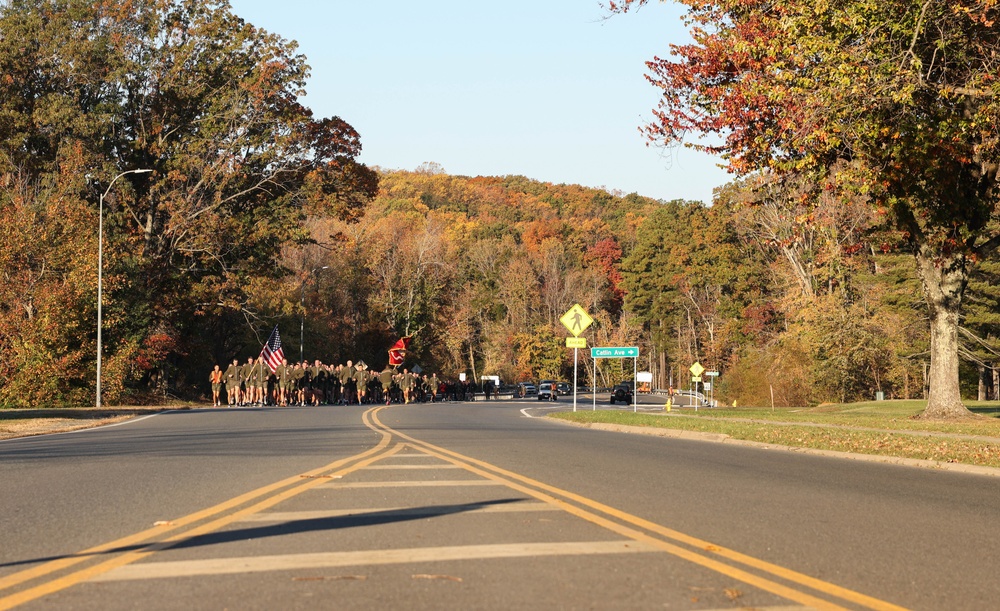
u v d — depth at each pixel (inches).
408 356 3649.1
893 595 249.0
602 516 366.3
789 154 965.8
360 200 2327.8
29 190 1969.7
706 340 4234.7
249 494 417.7
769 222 2672.2
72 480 471.5
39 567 269.7
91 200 2037.4
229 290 2273.6
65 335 1609.3
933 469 641.6
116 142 2098.9
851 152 911.0
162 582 251.8
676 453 689.6
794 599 239.3
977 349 2289.6
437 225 4918.8
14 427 1018.1
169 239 2181.3
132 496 413.1
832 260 1272.1
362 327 3545.8
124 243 2050.9
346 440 753.0
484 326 4800.7
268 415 1256.2
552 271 5113.2
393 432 865.5
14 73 1988.2
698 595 241.8
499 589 245.9
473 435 837.2
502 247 5300.2
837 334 2181.3
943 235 1047.0
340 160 2228.1
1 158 1935.3
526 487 448.8
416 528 335.9
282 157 2142.0
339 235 2379.4
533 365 4672.7
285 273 2329.0
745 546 313.9
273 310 2731.3
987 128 884.6
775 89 837.8
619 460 608.7
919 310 2223.2
